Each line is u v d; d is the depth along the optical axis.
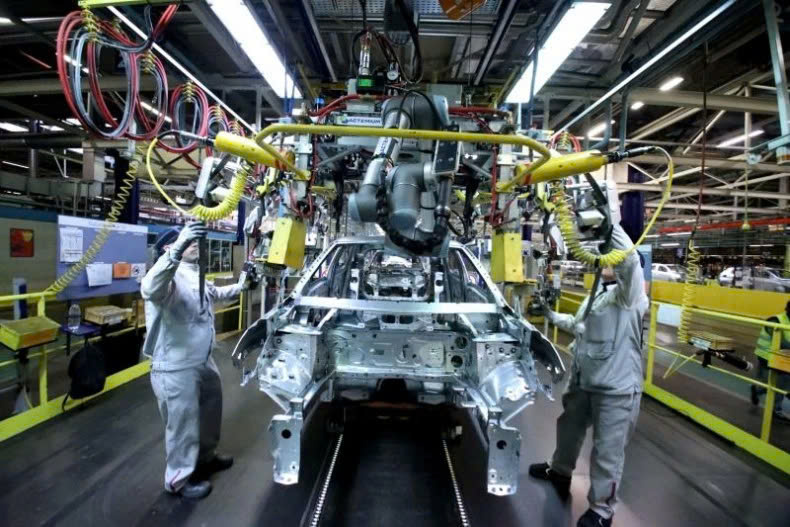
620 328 2.06
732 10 2.82
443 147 1.60
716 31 2.99
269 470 2.58
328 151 2.32
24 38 4.23
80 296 3.87
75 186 8.24
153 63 2.80
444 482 2.47
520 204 2.34
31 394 3.75
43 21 3.85
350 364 2.43
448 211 1.62
